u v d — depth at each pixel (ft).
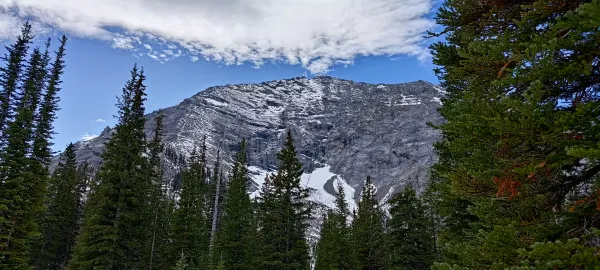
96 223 86.74
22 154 89.71
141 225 95.45
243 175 161.07
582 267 13.78
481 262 18.69
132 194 91.09
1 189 85.61
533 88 14.94
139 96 99.25
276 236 112.57
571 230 16.71
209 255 110.11
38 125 112.37
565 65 16.44
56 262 154.20
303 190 117.19
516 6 21.94
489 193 20.29
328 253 144.97
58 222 148.97
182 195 140.15
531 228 17.20
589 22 14.29
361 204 168.45
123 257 86.94
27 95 114.11
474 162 20.42
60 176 153.99
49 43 129.18
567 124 14.62
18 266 86.84
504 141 16.87
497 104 17.57
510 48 18.63
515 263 16.43
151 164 143.33
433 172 49.55
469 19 25.02
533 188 17.97
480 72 20.90
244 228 130.21
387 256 127.34
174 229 132.16
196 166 190.60
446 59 28.45
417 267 93.56
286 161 118.62
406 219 96.12
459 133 20.80
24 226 88.94
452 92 36.22
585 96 17.67
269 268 109.29
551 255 13.38
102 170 91.20
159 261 133.49
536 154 17.03
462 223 47.65
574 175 17.72
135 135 96.99
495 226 16.63
